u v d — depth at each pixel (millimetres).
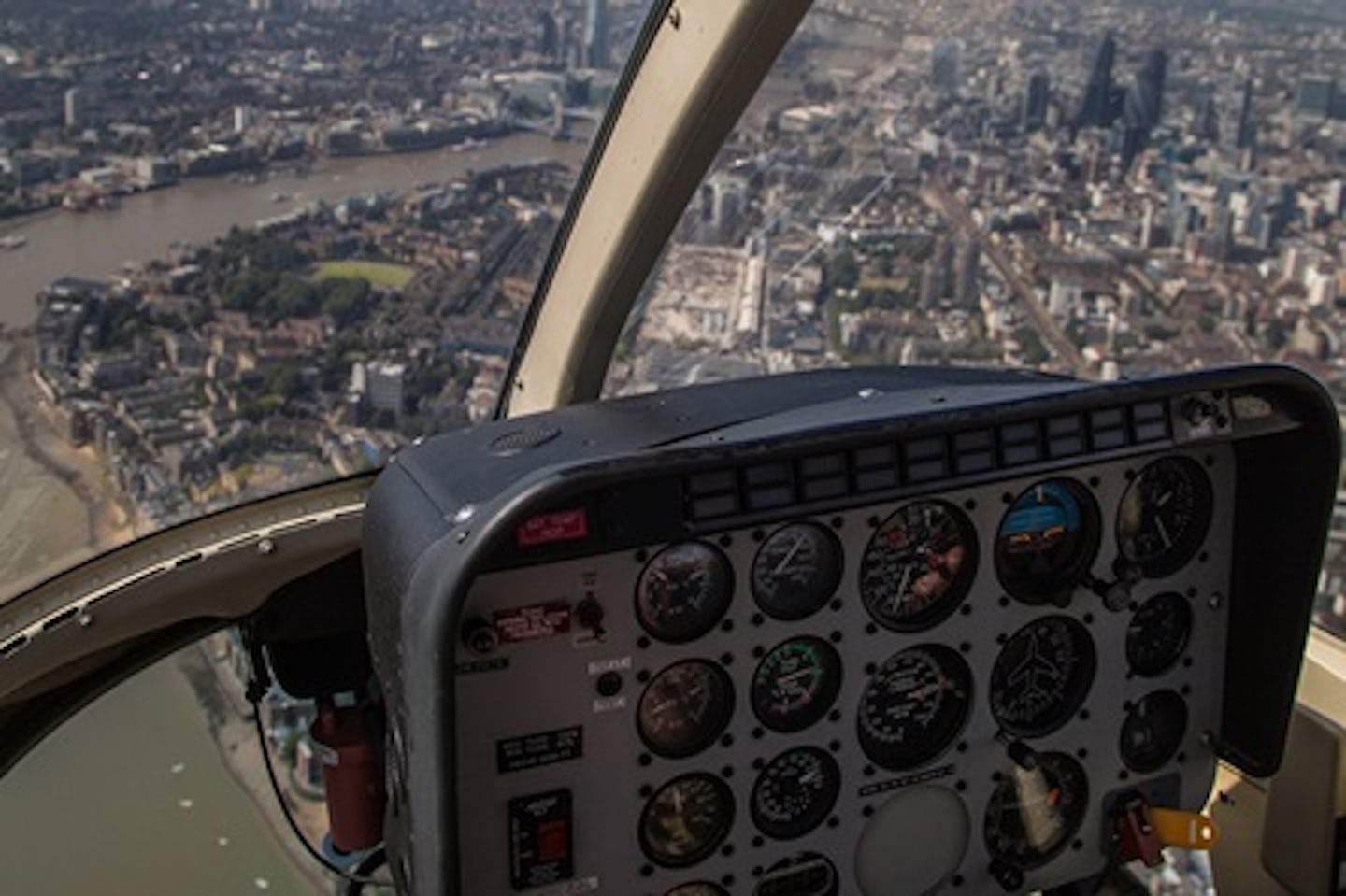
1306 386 1060
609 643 988
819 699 1057
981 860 1140
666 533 961
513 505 909
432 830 942
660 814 1041
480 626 959
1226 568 1136
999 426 1021
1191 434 1062
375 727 1234
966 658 1084
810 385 1159
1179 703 1156
